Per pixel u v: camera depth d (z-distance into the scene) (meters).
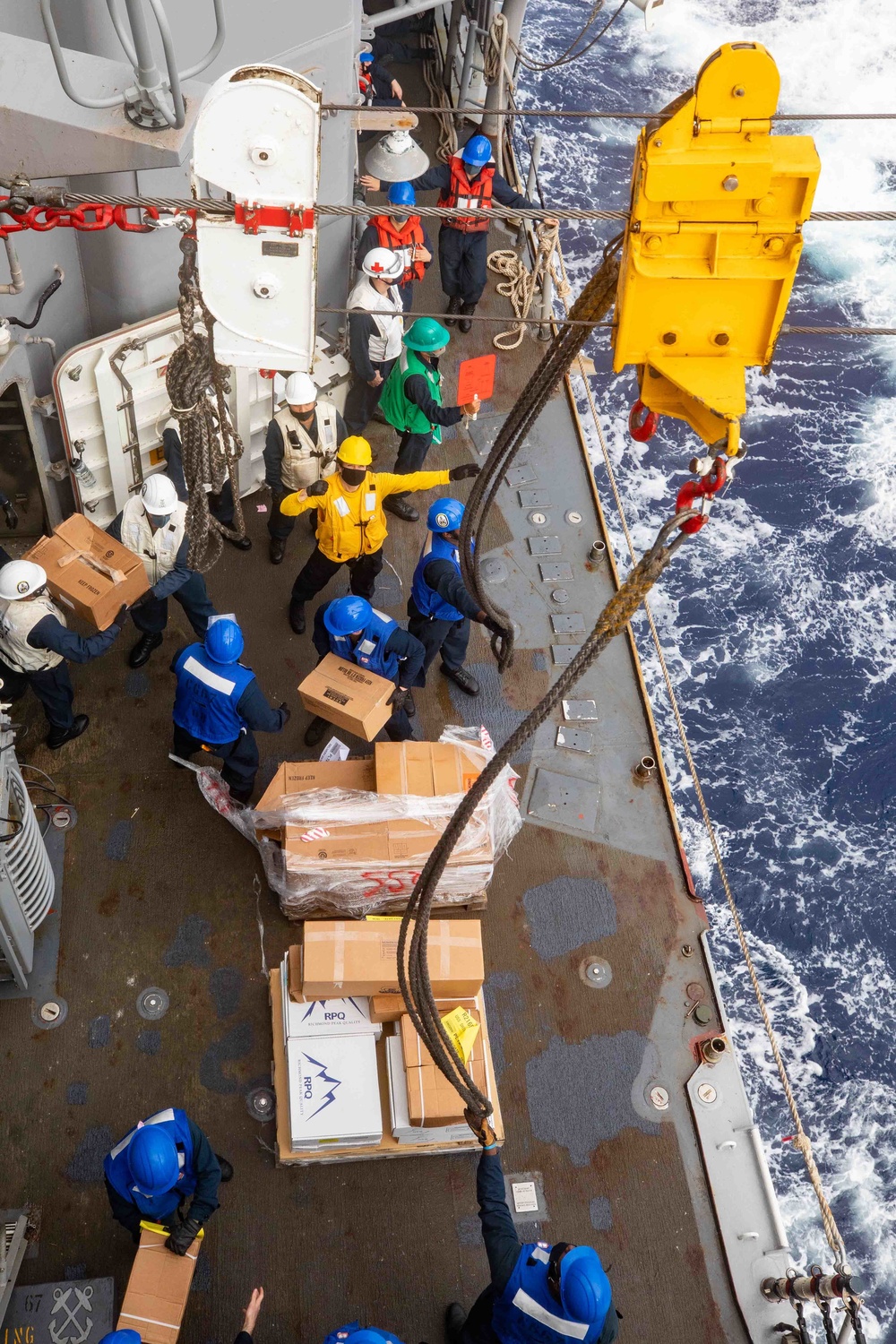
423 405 8.55
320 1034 6.67
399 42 13.90
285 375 8.66
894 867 14.43
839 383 20.03
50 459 8.46
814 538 17.70
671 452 18.06
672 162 3.05
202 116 3.75
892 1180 12.26
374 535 8.05
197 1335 6.15
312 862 6.95
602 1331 5.29
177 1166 5.46
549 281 10.84
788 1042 13.11
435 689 8.72
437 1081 6.45
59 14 7.13
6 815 6.34
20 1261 6.26
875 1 29.61
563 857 8.00
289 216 3.98
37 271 7.78
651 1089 7.13
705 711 15.68
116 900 7.48
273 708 8.45
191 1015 7.11
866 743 15.48
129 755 8.09
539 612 9.22
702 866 14.35
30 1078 6.82
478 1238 6.54
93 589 7.38
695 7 28.36
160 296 8.52
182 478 8.39
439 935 6.75
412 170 9.82
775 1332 6.43
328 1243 6.46
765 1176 6.86
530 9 27.28
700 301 3.34
